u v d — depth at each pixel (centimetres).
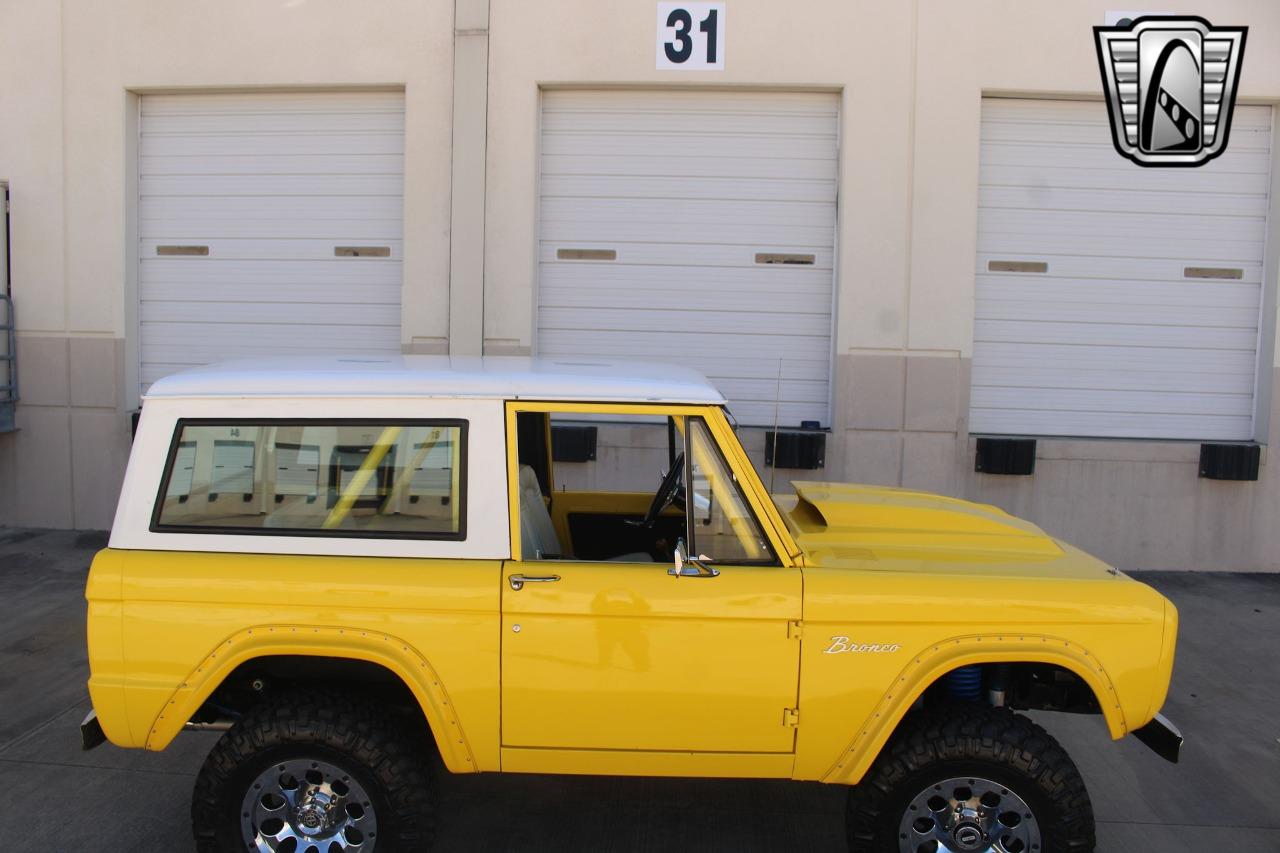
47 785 401
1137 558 780
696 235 803
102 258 818
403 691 336
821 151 795
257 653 301
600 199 804
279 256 827
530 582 301
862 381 780
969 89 765
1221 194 787
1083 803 300
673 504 417
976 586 306
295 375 322
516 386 316
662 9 771
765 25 770
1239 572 777
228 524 312
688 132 798
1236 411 800
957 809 306
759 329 806
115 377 821
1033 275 795
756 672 303
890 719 301
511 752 307
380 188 817
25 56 812
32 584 680
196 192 830
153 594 303
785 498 435
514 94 778
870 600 301
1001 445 763
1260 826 389
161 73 804
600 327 810
